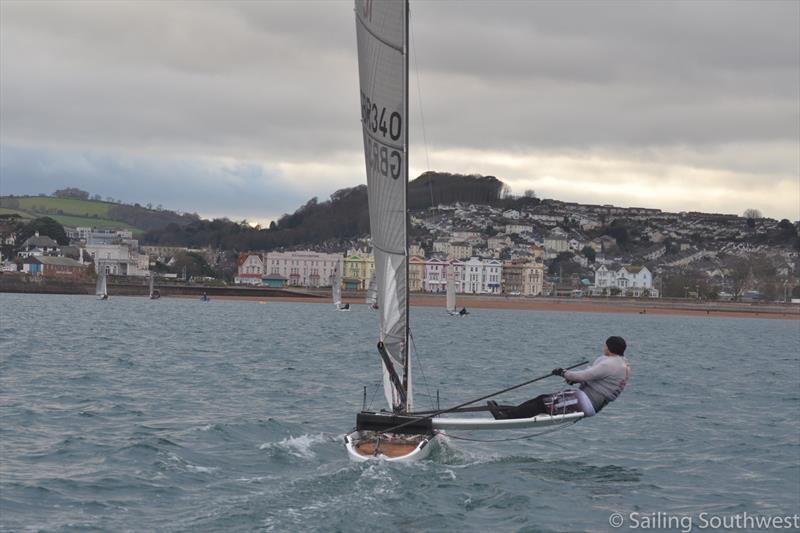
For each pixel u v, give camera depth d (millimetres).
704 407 36844
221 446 24484
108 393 36188
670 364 62281
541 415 21547
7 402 32562
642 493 20641
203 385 40125
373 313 184500
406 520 17375
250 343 72250
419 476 20297
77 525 16969
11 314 114875
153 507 18234
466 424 21891
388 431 22422
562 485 20875
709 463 24438
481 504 18656
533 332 113750
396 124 21844
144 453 23078
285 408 33031
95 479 20453
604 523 17984
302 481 19828
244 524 16922
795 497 20797
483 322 147125
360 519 17234
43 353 54906
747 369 60031
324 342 76938
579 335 109875
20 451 23625
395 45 21531
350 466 20828
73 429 27328
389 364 22734
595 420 31250
